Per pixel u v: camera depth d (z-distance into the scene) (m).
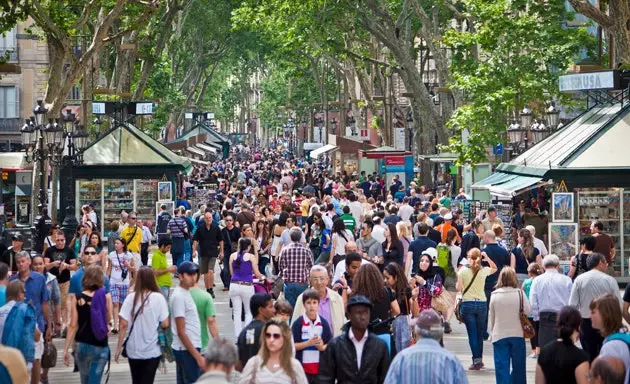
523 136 45.62
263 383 12.70
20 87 85.75
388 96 87.75
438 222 32.91
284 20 66.88
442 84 64.56
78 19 44.47
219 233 33.25
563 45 48.25
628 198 35.62
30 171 51.88
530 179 37.91
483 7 48.47
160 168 49.53
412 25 76.31
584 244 21.45
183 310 16.56
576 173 35.25
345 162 84.50
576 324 13.45
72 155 40.91
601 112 38.66
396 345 18.05
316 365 15.23
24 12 42.12
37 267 20.09
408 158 72.00
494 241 24.45
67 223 38.34
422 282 21.64
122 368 22.16
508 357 18.47
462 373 11.98
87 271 17.08
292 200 50.56
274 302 16.17
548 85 48.12
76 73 43.03
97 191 49.94
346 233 29.00
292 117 158.88
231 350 10.76
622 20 36.03
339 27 68.31
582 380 13.27
